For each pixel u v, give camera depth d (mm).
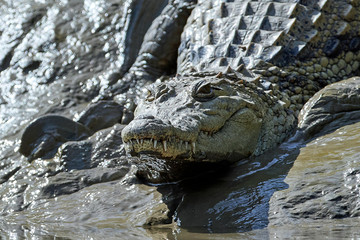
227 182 17000
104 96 28703
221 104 17641
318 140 19266
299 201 14758
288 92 23062
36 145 23766
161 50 30438
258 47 23938
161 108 17406
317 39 25062
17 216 18516
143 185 19016
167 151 15531
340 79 25156
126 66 30703
